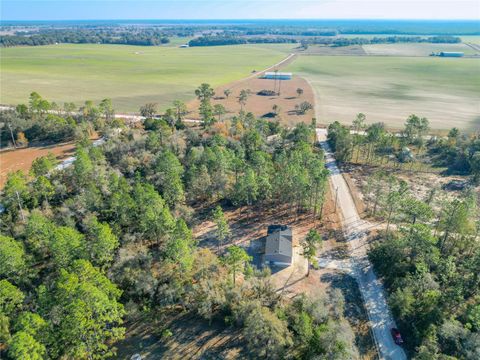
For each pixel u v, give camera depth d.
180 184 88.06
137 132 134.50
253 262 74.88
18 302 54.00
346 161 127.50
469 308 59.34
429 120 180.75
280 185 91.12
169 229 72.06
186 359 53.12
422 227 71.50
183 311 61.44
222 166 98.50
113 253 67.12
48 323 48.19
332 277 71.50
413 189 108.12
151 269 67.19
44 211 81.38
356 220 91.06
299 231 85.75
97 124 144.38
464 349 51.62
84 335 49.12
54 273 64.94
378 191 95.88
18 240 71.44
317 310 58.81
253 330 52.78
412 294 62.94
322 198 89.38
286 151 124.69
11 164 115.06
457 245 77.06
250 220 89.56
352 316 62.91
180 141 124.62
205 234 83.31
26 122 138.12
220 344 55.47
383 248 74.62
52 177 97.38
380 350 56.75
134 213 76.00
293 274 71.69
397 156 130.75
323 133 157.12
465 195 101.94
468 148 126.62
